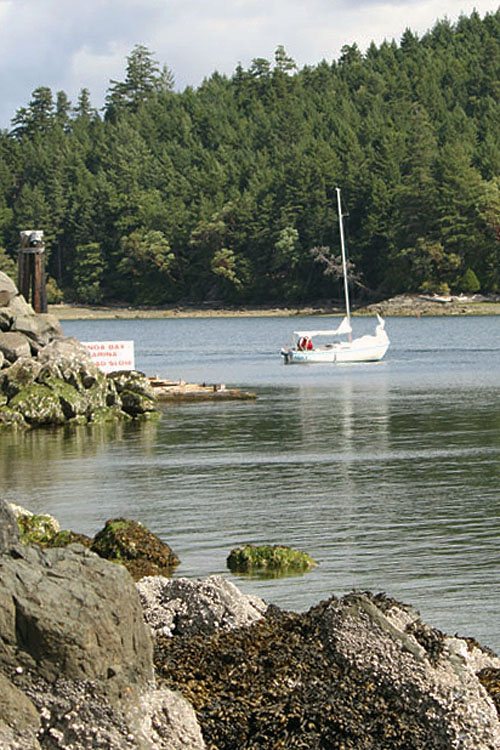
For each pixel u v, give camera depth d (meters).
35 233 87.62
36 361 66.00
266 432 58.56
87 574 11.88
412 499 37.41
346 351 124.38
